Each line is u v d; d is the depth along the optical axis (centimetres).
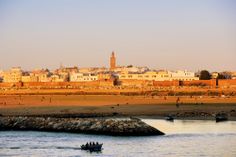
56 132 19762
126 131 18488
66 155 14700
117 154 14738
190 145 16238
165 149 15488
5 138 18175
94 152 15088
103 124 19212
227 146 16012
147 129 18675
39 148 15925
